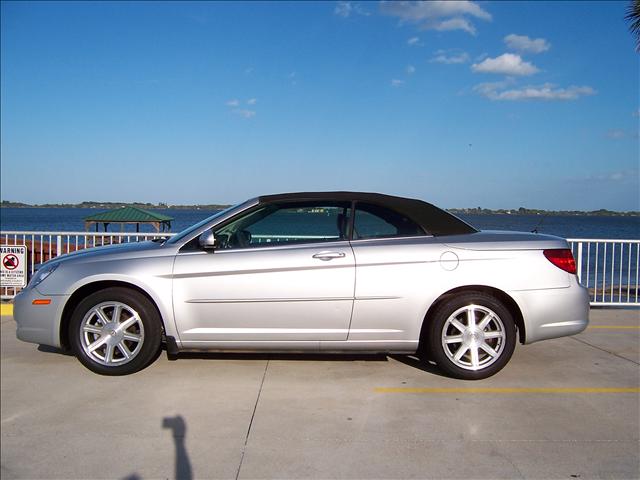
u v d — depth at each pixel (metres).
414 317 5.20
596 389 5.15
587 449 3.98
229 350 5.35
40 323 5.39
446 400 4.85
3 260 8.68
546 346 6.62
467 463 3.77
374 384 5.22
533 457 3.86
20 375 5.43
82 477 3.62
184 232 5.69
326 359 5.93
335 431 4.24
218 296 5.21
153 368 5.62
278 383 5.23
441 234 5.37
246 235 5.45
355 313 5.20
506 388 5.14
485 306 5.22
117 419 4.45
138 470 3.70
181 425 4.35
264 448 3.98
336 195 5.49
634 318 8.30
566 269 5.35
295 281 5.18
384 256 5.20
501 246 5.29
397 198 5.53
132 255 5.39
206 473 3.65
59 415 4.53
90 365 5.33
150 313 5.29
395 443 4.05
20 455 3.90
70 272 5.38
